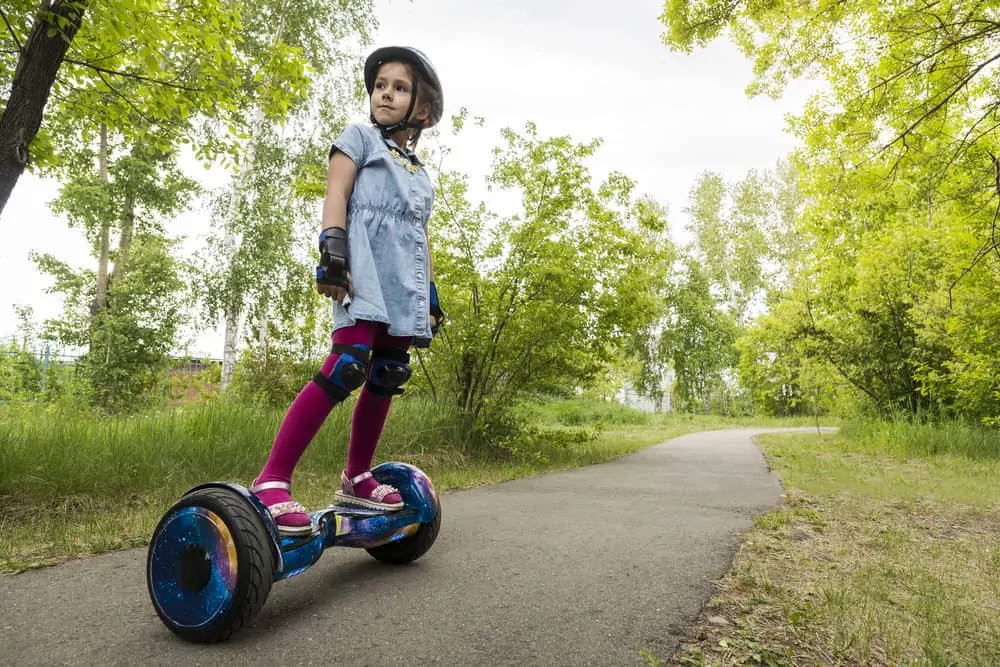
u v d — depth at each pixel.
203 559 1.59
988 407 10.77
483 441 7.64
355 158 2.00
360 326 1.93
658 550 2.75
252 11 15.05
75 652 1.54
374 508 2.15
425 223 2.22
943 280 10.88
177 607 1.61
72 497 3.64
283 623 1.74
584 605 1.95
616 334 8.36
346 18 16.41
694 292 38.25
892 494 5.10
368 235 1.98
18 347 9.41
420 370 8.12
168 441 4.50
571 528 3.23
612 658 1.57
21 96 4.10
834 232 13.25
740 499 4.57
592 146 7.70
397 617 1.80
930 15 7.85
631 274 8.10
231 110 6.46
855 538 3.30
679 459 8.51
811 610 1.98
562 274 7.23
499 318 7.53
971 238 9.66
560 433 8.48
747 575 2.38
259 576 1.56
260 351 9.82
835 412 15.56
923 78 8.35
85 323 19.52
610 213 7.89
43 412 5.51
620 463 7.87
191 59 6.12
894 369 12.55
